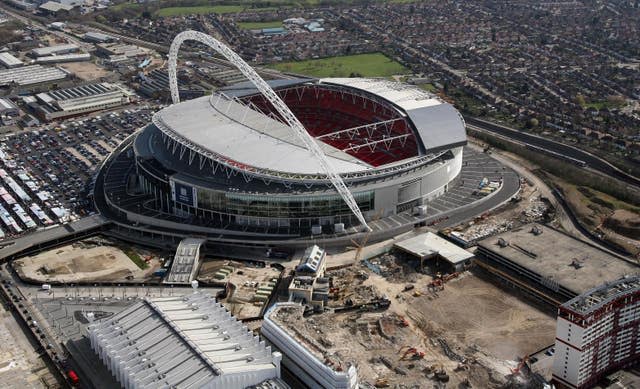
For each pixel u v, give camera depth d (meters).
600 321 180.50
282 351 196.12
